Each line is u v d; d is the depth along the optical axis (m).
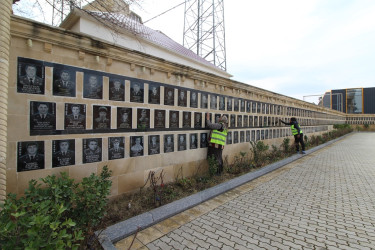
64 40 3.03
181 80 4.96
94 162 3.43
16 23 2.62
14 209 1.80
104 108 3.55
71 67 3.17
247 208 3.76
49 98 2.96
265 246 2.62
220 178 5.20
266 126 8.67
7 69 2.23
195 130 5.35
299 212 3.62
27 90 2.78
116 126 3.71
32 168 2.82
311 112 14.30
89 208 2.46
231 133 6.68
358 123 31.95
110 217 3.11
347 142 15.80
